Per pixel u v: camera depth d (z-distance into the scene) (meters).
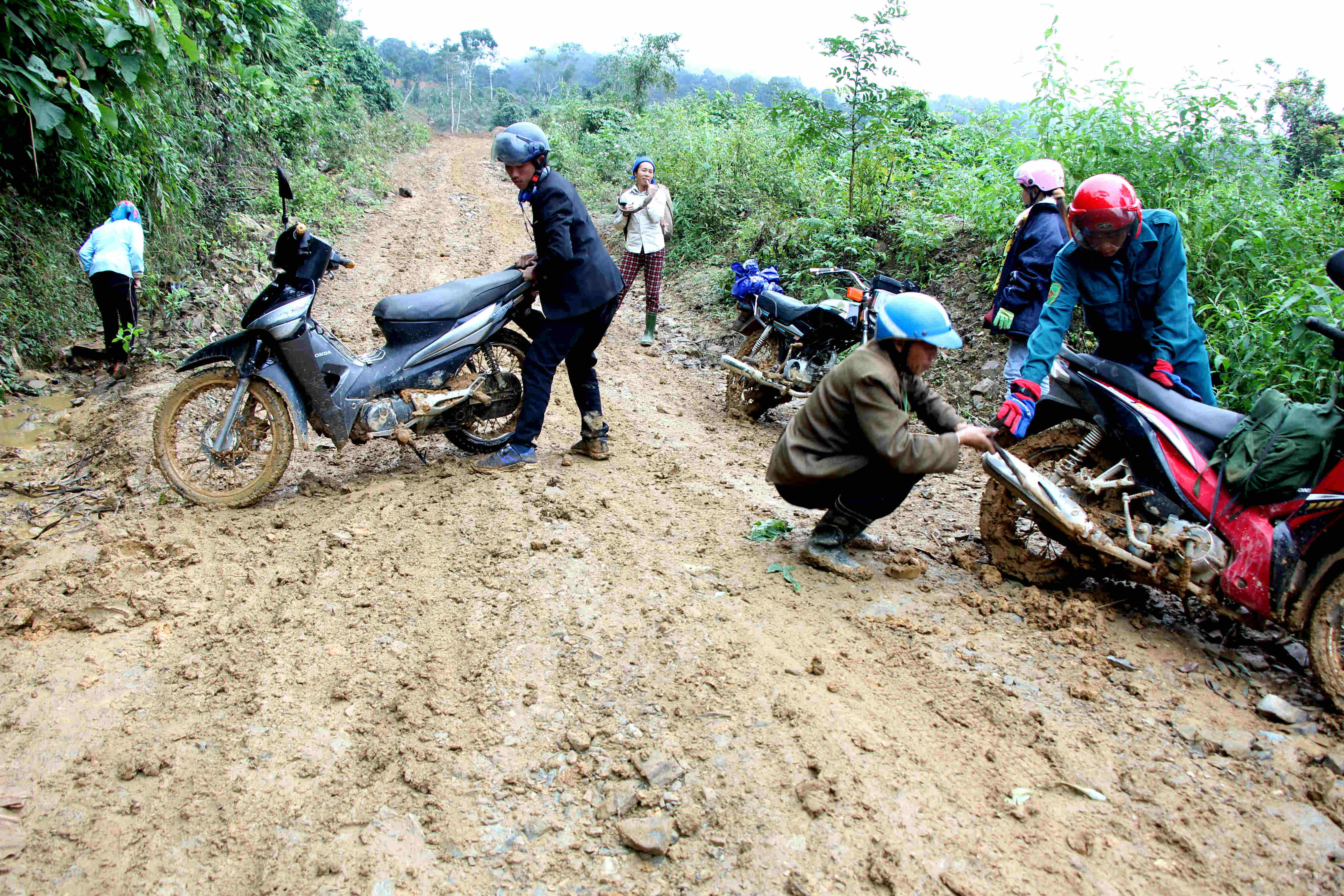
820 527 3.85
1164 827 2.41
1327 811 2.48
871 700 2.93
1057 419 3.74
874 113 8.58
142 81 7.01
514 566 3.77
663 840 2.36
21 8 5.91
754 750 2.69
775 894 2.21
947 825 2.40
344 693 2.97
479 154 29.66
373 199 16.03
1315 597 2.95
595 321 4.79
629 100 29.89
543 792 2.57
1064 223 4.97
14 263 7.02
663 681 3.02
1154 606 3.65
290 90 14.88
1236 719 2.91
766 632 3.30
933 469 3.42
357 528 4.12
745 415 6.29
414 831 2.44
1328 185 5.89
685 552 3.98
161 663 3.20
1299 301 4.84
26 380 6.65
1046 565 3.74
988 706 2.91
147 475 4.94
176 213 9.20
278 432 4.38
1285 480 2.98
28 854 2.39
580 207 4.67
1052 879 2.24
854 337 5.75
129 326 6.85
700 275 10.49
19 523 4.41
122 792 2.60
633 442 5.61
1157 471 3.35
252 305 4.41
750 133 12.09
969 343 6.76
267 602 3.56
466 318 4.71
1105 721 2.87
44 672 3.13
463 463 4.98
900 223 8.27
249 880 2.30
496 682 3.02
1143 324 3.77
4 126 6.57
